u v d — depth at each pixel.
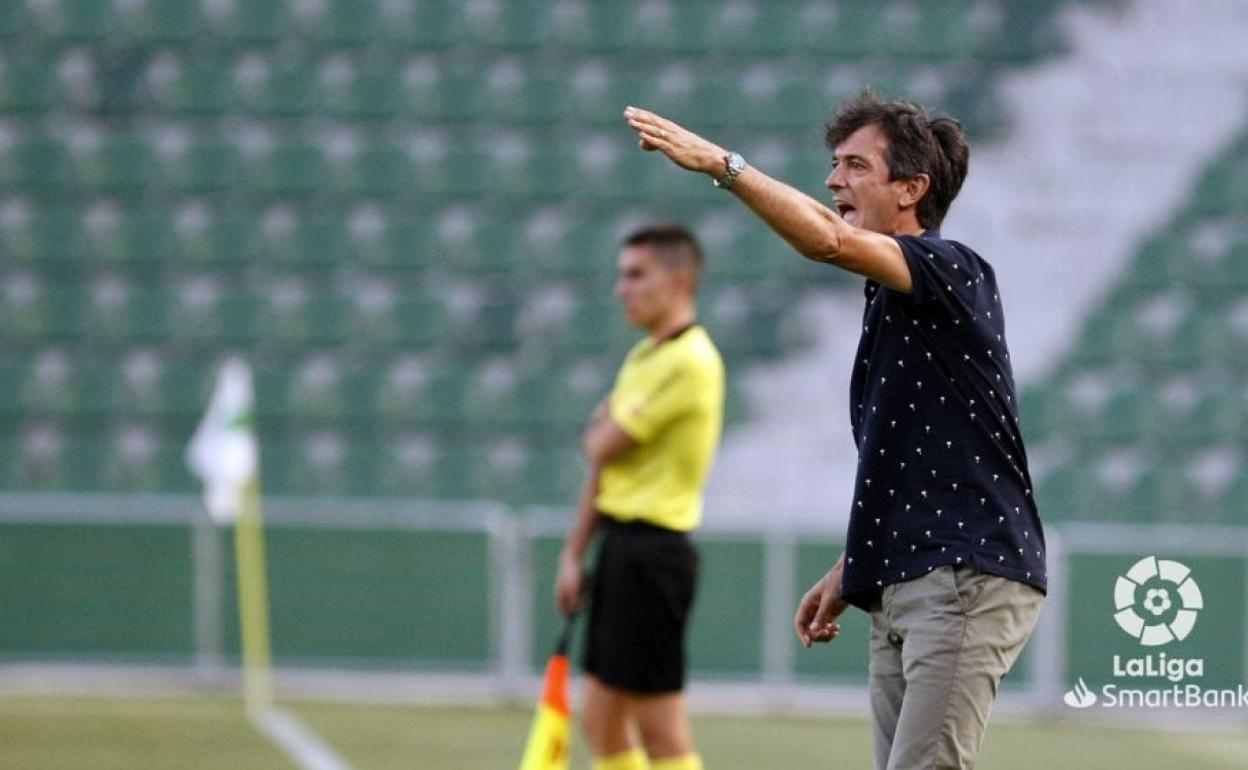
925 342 14.47
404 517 41.12
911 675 14.37
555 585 40.94
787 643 40.28
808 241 13.73
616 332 51.47
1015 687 39.78
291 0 54.38
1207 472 50.06
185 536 41.19
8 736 33.16
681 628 23.73
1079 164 53.59
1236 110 54.12
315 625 41.06
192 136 53.09
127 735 33.59
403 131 53.41
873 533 14.69
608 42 54.38
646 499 23.67
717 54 54.38
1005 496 14.53
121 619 41.22
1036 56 54.44
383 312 51.25
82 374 50.31
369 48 54.16
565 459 49.78
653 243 24.16
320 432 49.91
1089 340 51.72
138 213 52.12
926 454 14.48
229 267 51.81
